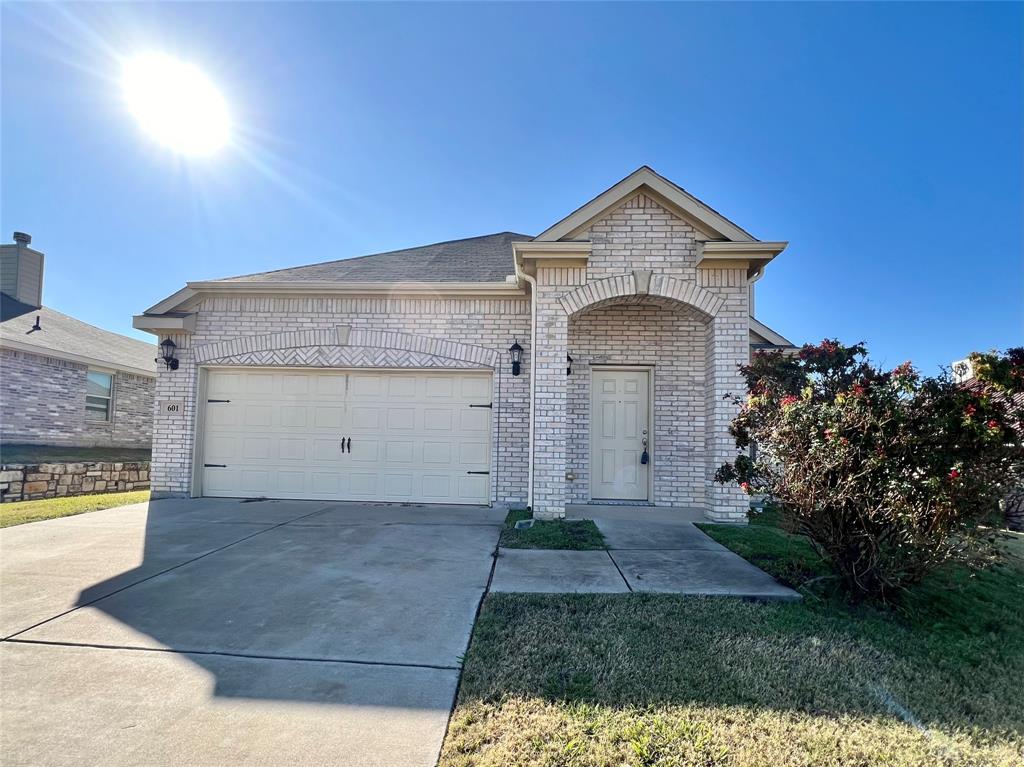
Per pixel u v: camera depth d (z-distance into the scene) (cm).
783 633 346
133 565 494
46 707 257
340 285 866
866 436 368
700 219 723
